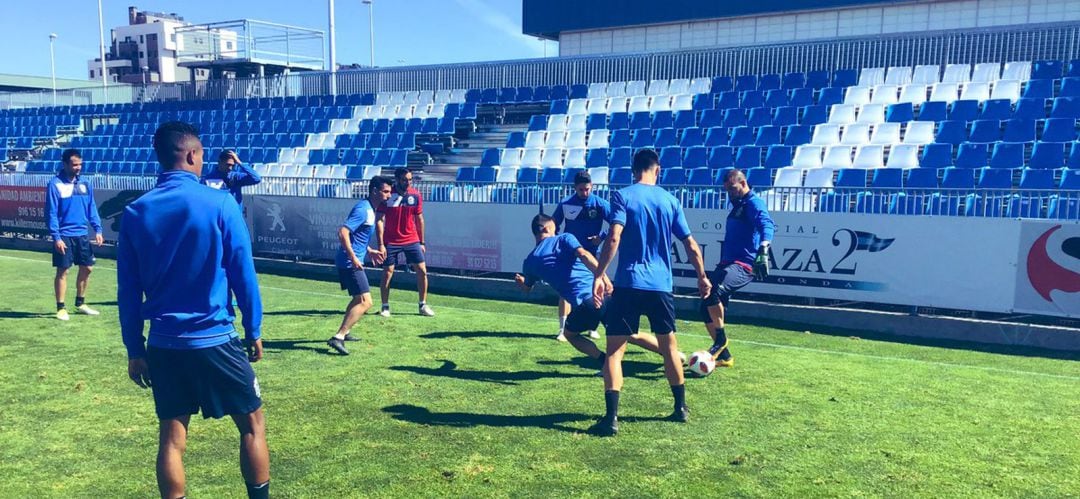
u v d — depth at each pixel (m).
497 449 4.40
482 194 11.57
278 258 13.35
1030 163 11.88
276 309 9.21
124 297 3.13
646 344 5.39
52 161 23.56
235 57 26.33
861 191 8.95
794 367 6.44
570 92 19.59
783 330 8.27
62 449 4.41
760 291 9.22
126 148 22.80
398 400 5.39
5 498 3.73
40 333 7.55
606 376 4.70
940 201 8.40
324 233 12.75
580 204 7.60
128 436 4.63
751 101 16.67
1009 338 7.65
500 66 21.47
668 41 23.22
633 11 23.36
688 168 13.91
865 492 3.80
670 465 4.16
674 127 16.67
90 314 8.59
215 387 3.20
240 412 3.28
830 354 7.01
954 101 14.01
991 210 8.18
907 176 12.20
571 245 5.91
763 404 5.31
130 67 89.38
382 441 4.54
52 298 9.72
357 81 23.70
